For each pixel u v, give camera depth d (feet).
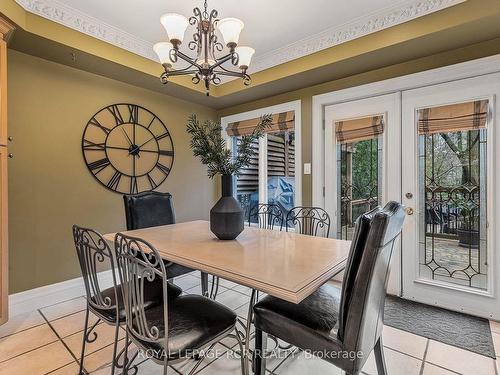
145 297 4.94
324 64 8.59
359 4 6.91
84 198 9.20
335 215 10.16
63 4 6.98
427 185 8.25
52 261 8.48
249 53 6.01
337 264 4.48
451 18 6.42
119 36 8.34
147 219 8.13
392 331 6.72
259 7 7.01
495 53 7.04
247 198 13.44
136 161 10.59
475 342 6.25
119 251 4.21
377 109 9.08
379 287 3.88
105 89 9.67
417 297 8.36
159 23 7.80
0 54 6.35
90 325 7.06
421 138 8.31
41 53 7.88
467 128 7.53
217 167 5.98
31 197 8.09
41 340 6.39
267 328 4.47
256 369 4.58
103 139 9.64
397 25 7.21
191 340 3.91
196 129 5.90
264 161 12.84
